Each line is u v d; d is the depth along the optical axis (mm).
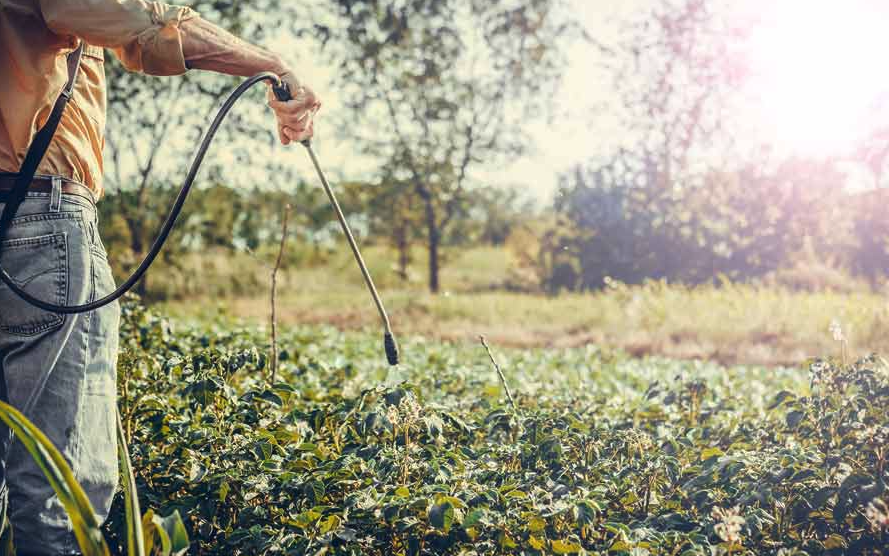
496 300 18188
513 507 3051
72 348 2633
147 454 3527
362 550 2998
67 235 2648
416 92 24312
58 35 2594
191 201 20203
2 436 2592
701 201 22047
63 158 2688
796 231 21703
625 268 22234
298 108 2926
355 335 12094
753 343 12344
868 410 3998
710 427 4348
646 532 2955
